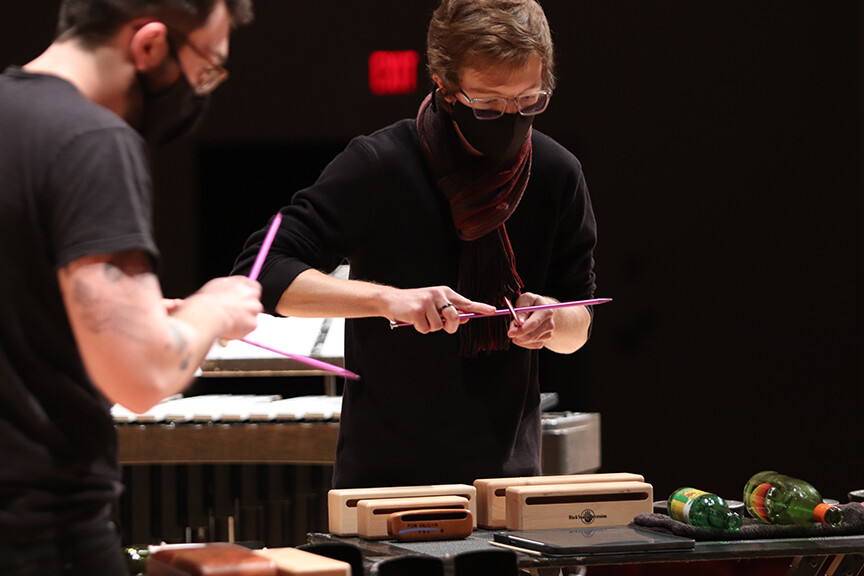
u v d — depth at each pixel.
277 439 5.44
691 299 10.00
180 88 2.54
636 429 10.10
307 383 9.80
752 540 3.30
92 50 2.47
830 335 9.82
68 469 2.41
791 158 9.77
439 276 4.13
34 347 2.36
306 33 9.81
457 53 3.76
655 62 9.88
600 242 10.07
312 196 4.08
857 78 9.61
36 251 2.32
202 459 5.43
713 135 9.86
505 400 4.12
